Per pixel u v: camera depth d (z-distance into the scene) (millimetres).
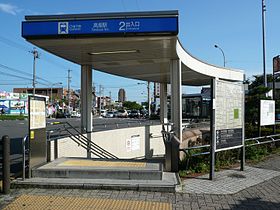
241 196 6848
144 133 16891
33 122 7891
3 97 74062
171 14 9133
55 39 9570
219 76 21828
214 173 8531
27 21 9344
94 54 12375
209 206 6152
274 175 8891
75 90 126375
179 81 13625
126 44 10648
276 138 14367
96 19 9273
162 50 11828
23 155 7547
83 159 9398
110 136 14531
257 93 19031
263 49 25500
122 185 7094
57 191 7000
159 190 7016
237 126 9273
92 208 5941
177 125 13508
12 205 6082
